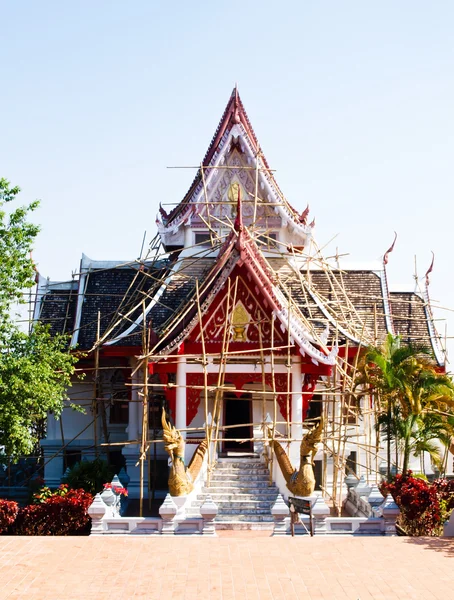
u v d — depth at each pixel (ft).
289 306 98.32
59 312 128.36
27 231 93.91
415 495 87.45
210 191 125.70
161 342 99.71
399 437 103.24
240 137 123.65
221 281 98.78
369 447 111.45
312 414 123.34
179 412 101.09
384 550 74.43
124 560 70.85
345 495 107.55
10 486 117.29
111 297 128.06
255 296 100.53
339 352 115.34
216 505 88.02
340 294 129.29
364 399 120.57
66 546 75.72
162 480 117.08
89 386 123.95
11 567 68.59
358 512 96.58
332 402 113.91
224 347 94.99
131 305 124.16
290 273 125.90
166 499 84.64
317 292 123.34
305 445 90.94
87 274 130.82
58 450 119.34
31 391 89.20
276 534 84.28
